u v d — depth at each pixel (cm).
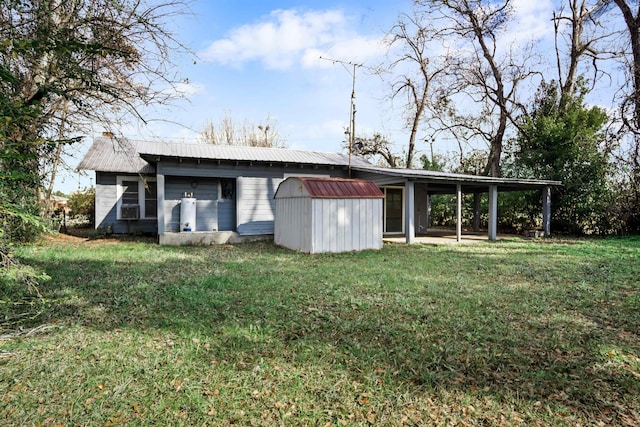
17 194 350
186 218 1063
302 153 1357
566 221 1351
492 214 1163
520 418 206
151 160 999
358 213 904
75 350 283
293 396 226
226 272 595
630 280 539
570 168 1321
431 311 387
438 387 237
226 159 1041
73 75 308
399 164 2384
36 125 330
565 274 586
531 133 1456
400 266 662
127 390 228
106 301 413
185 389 231
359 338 314
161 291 461
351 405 217
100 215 1192
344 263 696
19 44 218
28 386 230
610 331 334
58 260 675
